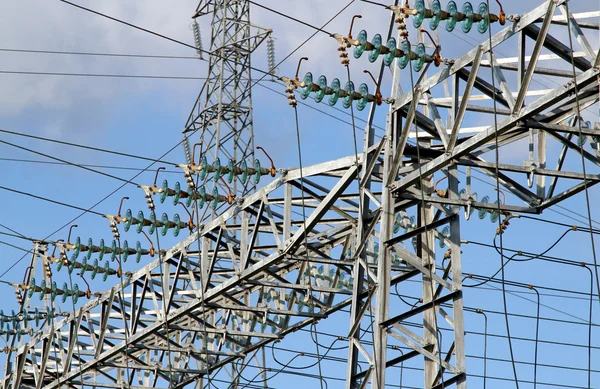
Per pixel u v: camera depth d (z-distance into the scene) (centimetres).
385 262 2925
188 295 4181
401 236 2909
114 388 4359
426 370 2906
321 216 3331
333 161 3288
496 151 2709
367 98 2955
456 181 2912
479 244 3747
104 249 3919
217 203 3547
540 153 2983
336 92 2931
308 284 3594
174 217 3666
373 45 2831
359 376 2966
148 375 4472
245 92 4834
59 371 4578
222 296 3919
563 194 2945
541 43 2622
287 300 4078
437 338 2812
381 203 3019
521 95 2661
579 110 2572
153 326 3891
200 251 3697
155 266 3928
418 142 3008
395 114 2983
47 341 4403
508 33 2705
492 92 2778
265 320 3741
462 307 2803
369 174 3103
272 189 3447
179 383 4153
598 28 2631
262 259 3481
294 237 3384
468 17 2739
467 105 2875
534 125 2694
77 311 4334
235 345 4169
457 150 2819
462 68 2822
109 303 4109
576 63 2691
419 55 2848
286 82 3000
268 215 3466
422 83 2917
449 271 3092
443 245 3800
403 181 2941
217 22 4969
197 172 3416
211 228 3653
